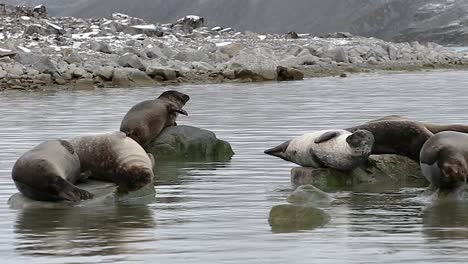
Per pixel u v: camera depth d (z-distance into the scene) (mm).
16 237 16844
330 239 16141
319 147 23109
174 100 28750
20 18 101250
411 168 23422
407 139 23500
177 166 26031
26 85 60688
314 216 17844
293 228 17219
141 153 22406
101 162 22188
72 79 63844
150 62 74312
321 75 77375
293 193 20500
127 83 64188
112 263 14594
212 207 19672
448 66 93062
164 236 16656
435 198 20500
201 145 27641
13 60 67750
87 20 112125
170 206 19922
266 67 70438
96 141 22422
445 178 20359
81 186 21875
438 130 24141
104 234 16969
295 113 41250
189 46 93938
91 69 66938
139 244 15969
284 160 26750
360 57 94375
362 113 40688
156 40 93875
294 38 118438
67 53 73750
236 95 54031
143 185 21844
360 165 23125
